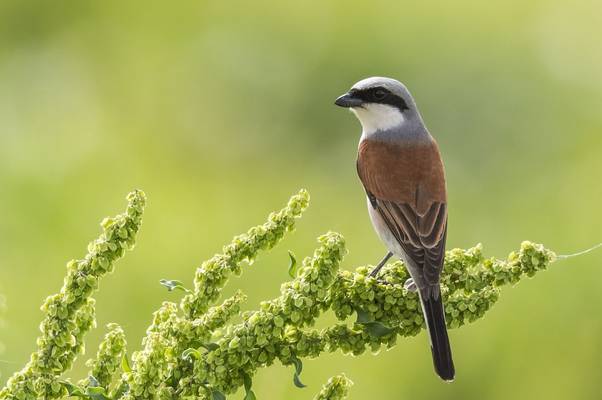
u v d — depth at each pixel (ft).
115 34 58.18
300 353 18.92
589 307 39.29
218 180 49.14
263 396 33.68
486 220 46.85
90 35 57.82
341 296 20.20
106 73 56.80
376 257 43.93
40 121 52.13
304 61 54.24
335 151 51.80
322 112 53.01
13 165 44.24
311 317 18.92
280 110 53.78
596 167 48.42
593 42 54.39
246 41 56.24
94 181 44.86
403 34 53.11
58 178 44.04
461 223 46.39
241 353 18.13
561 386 38.58
